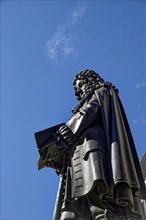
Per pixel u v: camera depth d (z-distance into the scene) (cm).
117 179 1243
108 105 1490
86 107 1465
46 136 1466
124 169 1280
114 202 1262
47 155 1470
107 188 1247
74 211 1295
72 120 1466
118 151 1327
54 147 1457
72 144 1421
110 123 1434
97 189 1272
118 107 1495
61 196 1367
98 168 1278
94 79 1666
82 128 1423
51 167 1495
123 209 1248
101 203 1264
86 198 1299
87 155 1336
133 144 1441
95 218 1252
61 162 1475
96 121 1455
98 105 1485
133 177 1295
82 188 1281
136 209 1259
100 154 1330
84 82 1661
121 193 1243
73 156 1381
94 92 1557
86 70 1700
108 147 1356
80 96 1667
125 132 1430
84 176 1295
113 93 1538
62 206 1327
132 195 1270
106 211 1238
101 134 1407
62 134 1426
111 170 1282
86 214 1284
